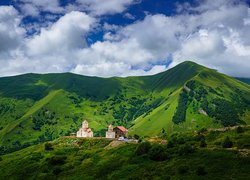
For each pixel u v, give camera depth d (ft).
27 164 453.17
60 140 639.76
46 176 391.04
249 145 360.69
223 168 287.69
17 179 407.23
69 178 366.02
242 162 292.61
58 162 429.38
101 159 409.49
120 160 378.53
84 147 552.41
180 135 505.25
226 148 362.12
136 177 311.68
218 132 463.83
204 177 275.18
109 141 570.87
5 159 543.80
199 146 392.68
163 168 319.06
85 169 384.47
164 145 411.54
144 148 380.99
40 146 629.92
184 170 296.51
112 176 336.08
